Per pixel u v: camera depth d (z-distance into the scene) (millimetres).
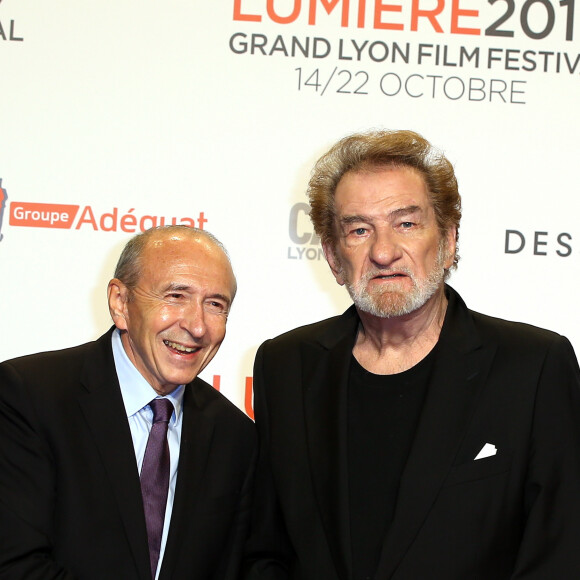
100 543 2164
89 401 2301
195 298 2271
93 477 2217
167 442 2352
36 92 3357
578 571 2023
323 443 2275
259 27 3391
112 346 2453
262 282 3377
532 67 3381
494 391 2184
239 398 3367
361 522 2170
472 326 2328
